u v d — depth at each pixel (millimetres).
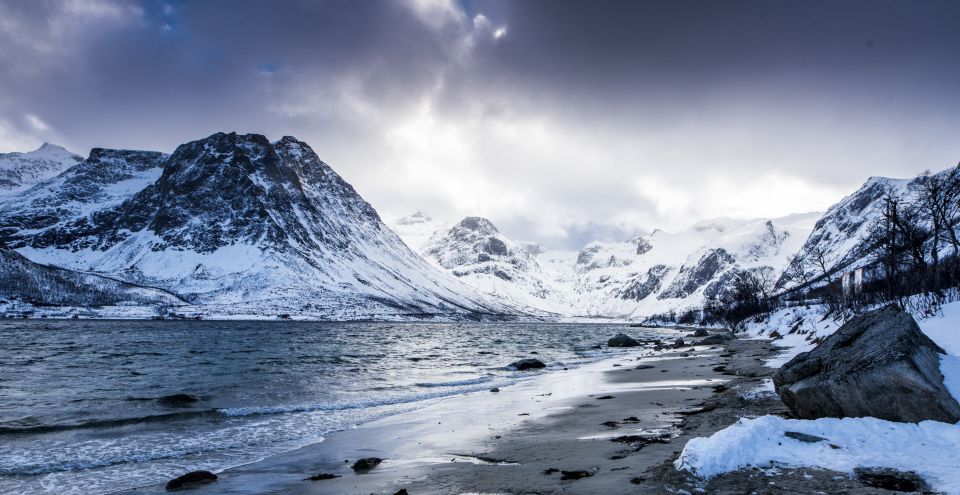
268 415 25156
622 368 45750
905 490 9938
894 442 12352
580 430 19562
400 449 18203
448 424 22375
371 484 13805
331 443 19438
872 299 63719
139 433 21328
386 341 98438
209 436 20781
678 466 12016
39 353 61969
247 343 85375
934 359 15203
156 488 14422
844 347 15945
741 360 45562
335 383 37344
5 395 31266
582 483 12203
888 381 13750
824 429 13383
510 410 25453
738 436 12586
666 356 59812
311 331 135375
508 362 56812
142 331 118188
